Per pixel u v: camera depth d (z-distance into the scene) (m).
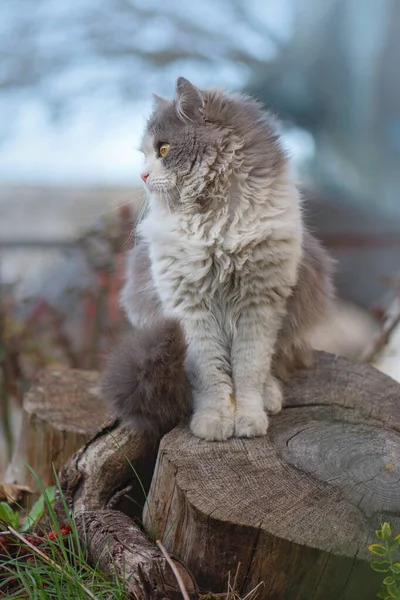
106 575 2.31
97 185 8.59
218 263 2.82
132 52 9.16
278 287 2.83
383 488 2.35
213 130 2.80
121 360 2.78
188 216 2.86
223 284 2.85
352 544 2.15
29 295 5.33
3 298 4.96
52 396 3.55
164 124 2.94
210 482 2.36
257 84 8.91
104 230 4.88
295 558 2.15
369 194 8.43
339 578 2.17
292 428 2.76
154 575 2.17
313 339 4.18
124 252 4.64
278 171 2.86
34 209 8.22
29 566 2.36
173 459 2.49
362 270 7.34
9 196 8.41
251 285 2.82
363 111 9.04
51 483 3.31
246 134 2.83
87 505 2.79
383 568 2.13
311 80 8.98
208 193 2.81
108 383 2.80
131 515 2.92
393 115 9.08
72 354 5.04
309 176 8.53
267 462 2.49
